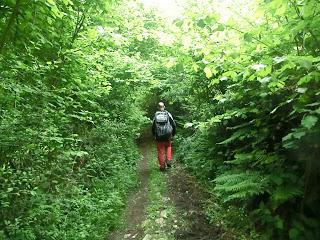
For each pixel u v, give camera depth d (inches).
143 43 632.4
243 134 254.7
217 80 190.4
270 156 212.7
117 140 422.9
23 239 174.7
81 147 348.2
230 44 192.2
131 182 358.3
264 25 178.4
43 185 216.7
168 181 365.4
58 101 248.7
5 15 203.5
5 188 175.5
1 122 185.3
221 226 238.2
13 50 220.8
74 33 299.6
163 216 262.1
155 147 649.6
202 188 320.5
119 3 347.9
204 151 373.1
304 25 142.0
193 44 220.7
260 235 213.9
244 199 242.5
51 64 263.7
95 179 323.3
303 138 171.5
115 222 257.3
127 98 532.1
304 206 199.9
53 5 196.7
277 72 152.6
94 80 334.3
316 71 139.4
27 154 198.4
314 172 192.4
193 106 451.2
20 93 209.5
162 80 562.3
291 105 191.8
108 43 332.5
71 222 230.1
